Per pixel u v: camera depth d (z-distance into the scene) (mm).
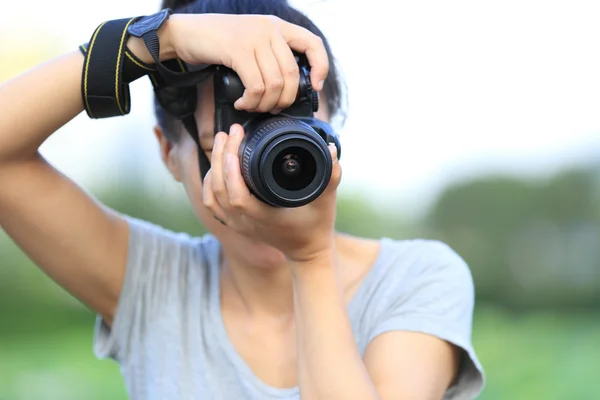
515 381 7168
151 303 2732
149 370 2703
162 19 2391
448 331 2453
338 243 2742
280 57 2234
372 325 2539
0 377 7543
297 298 2342
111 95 2461
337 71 2793
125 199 9742
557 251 12734
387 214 11828
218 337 2668
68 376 7531
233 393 2615
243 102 2229
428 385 2373
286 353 2623
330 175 2057
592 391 7059
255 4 2680
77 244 2646
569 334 9523
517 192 12828
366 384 2234
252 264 2604
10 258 10109
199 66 2416
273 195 2037
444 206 12930
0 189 2561
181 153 2650
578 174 12930
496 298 12812
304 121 2199
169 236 2887
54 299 10188
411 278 2574
